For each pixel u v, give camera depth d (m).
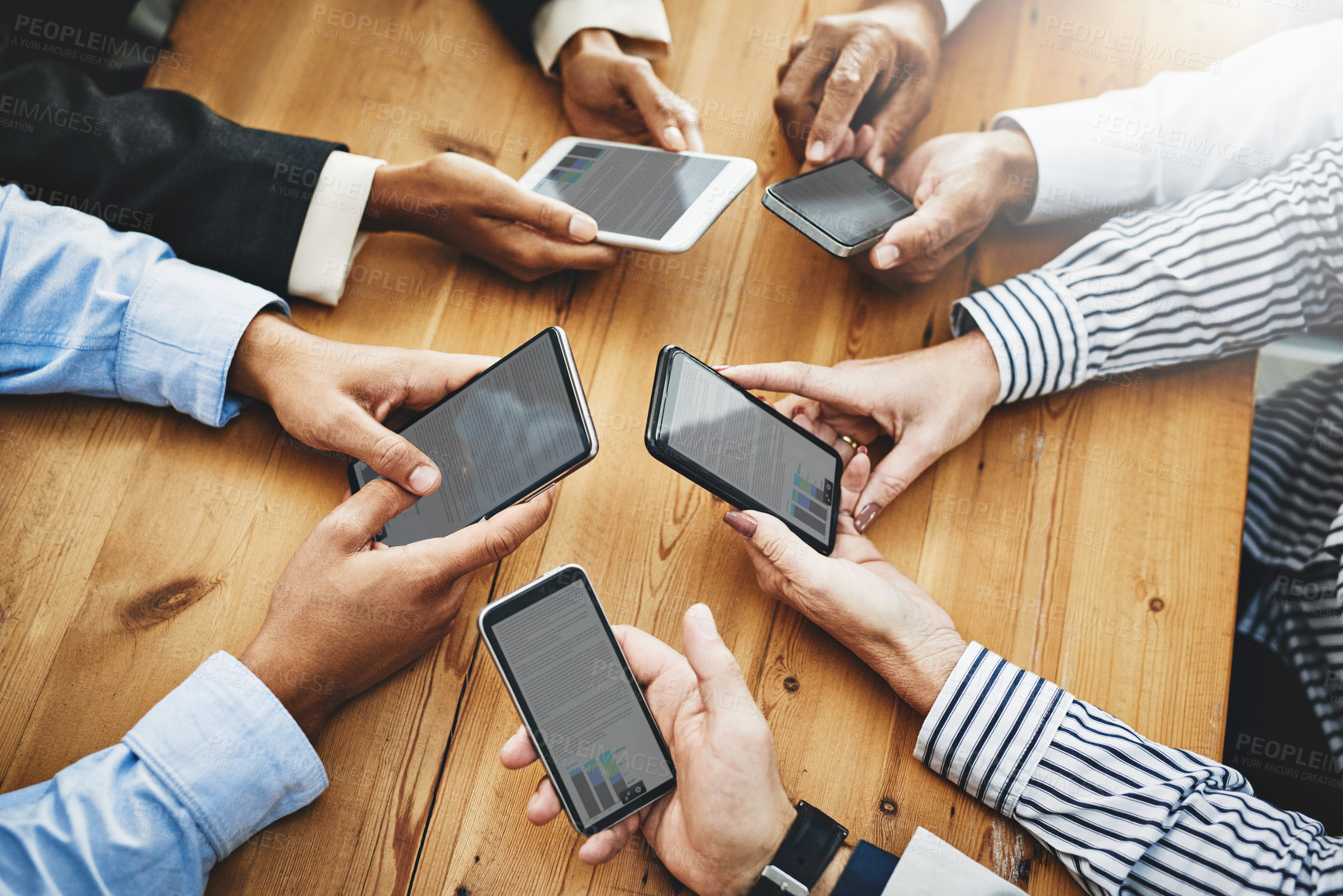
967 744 0.84
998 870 0.86
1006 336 0.99
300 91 1.16
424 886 0.84
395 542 0.88
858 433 1.02
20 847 0.71
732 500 0.86
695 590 0.95
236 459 0.98
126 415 1.00
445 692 0.90
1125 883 0.79
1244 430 1.06
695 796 0.76
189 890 0.76
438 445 0.89
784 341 1.07
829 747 0.90
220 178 0.99
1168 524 1.02
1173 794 0.78
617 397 1.03
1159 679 0.95
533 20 1.17
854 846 0.84
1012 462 1.03
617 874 0.85
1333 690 1.01
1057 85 1.21
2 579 0.92
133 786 0.74
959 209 1.03
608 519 0.97
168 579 0.93
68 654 0.90
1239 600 1.07
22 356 0.94
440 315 1.06
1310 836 0.80
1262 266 1.02
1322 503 1.08
